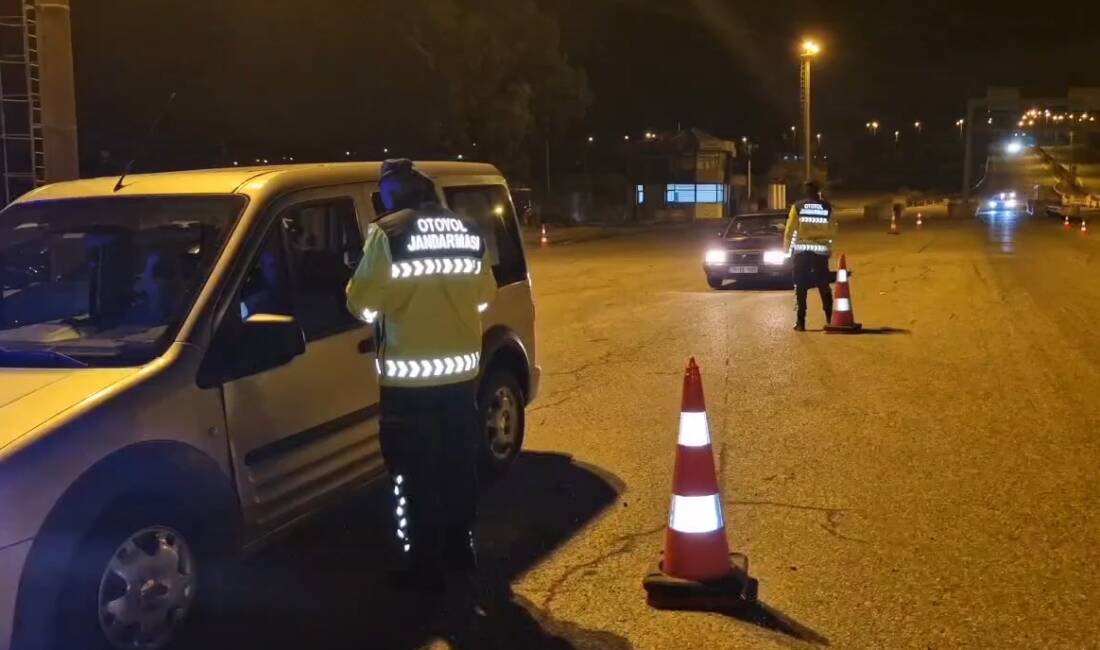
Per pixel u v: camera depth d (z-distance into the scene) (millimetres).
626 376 10281
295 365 4852
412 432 4637
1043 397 8898
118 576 3865
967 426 7926
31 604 3453
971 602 4711
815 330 13289
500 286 6727
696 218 65875
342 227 5457
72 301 4863
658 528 5789
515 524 5871
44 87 11398
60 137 11531
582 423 8297
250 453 4520
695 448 4785
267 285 4992
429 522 4840
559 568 5211
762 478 6676
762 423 8148
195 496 4180
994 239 35250
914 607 4668
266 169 5328
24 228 5109
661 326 14000
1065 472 6672
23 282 5043
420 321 4582
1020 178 116562
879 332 12969
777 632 4449
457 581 5059
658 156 67125
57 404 3773
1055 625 4461
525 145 56031
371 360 5422
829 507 6078
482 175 6840
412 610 4746
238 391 4453
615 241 40406
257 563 5320
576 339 12953
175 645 4141
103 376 4027
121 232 4918
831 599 4773
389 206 4727
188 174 5277
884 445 7414
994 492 6289
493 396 6582
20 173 12570
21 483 3463
